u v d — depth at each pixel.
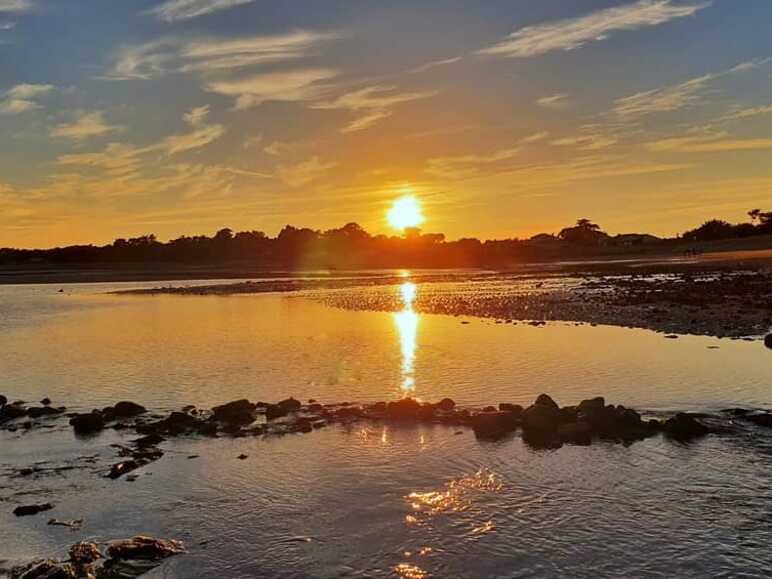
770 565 9.75
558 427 15.96
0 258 171.38
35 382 23.61
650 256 169.62
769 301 43.06
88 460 14.98
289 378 22.86
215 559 10.32
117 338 34.56
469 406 18.42
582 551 10.25
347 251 197.38
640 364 23.59
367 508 11.95
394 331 34.47
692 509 11.61
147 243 181.38
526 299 51.16
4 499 12.78
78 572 9.80
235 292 73.31
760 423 16.22
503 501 12.10
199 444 15.84
